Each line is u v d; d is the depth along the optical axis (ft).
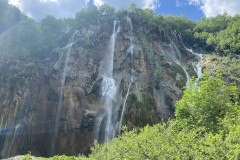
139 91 112.47
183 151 25.84
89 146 96.53
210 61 131.64
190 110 43.68
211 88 43.73
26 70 115.44
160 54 143.54
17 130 98.43
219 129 34.94
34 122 103.40
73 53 123.44
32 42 136.67
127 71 123.54
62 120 103.24
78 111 104.47
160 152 26.04
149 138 29.71
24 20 143.13
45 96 110.73
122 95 110.73
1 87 106.83
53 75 115.44
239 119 34.09
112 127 102.89
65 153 95.61
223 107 40.88
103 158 45.44
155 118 104.37
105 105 110.22
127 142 30.40
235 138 26.11
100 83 116.57
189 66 138.92
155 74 122.52
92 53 131.23
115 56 133.08
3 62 115.34
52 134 101.71
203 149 25.00
